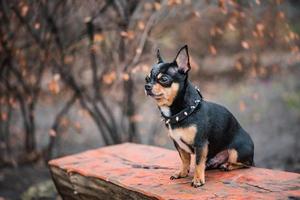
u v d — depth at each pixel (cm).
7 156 802
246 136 402
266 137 897
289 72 1259
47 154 806
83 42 697
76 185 446
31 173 745
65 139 902
